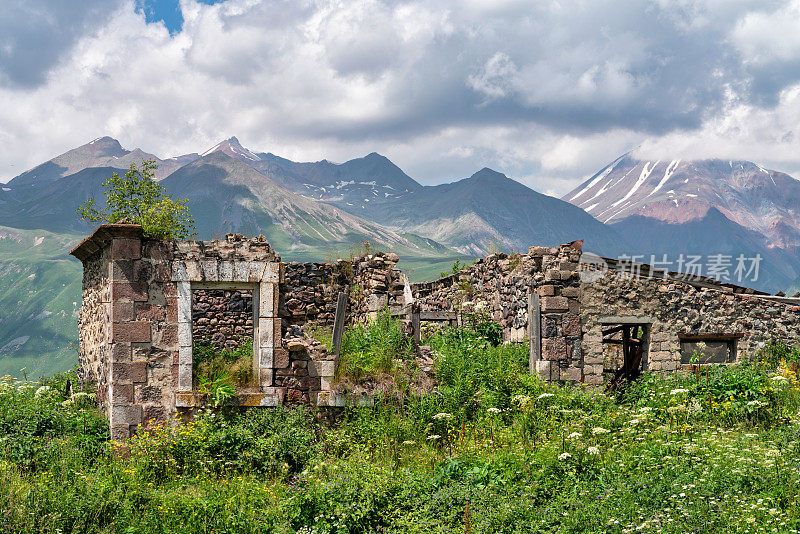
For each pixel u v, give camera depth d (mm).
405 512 9500
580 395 14328
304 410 12875
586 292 16500
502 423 12945
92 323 15875
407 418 12930
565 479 10016
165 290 12836
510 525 8758
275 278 13195
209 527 9414
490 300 20234
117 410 12484
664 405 13672
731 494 8852
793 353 17781
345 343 14906
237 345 20047
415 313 16375
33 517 8984
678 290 17438
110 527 9414
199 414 12602
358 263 21281
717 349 17906
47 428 12570
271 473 11602
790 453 10398
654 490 9172
